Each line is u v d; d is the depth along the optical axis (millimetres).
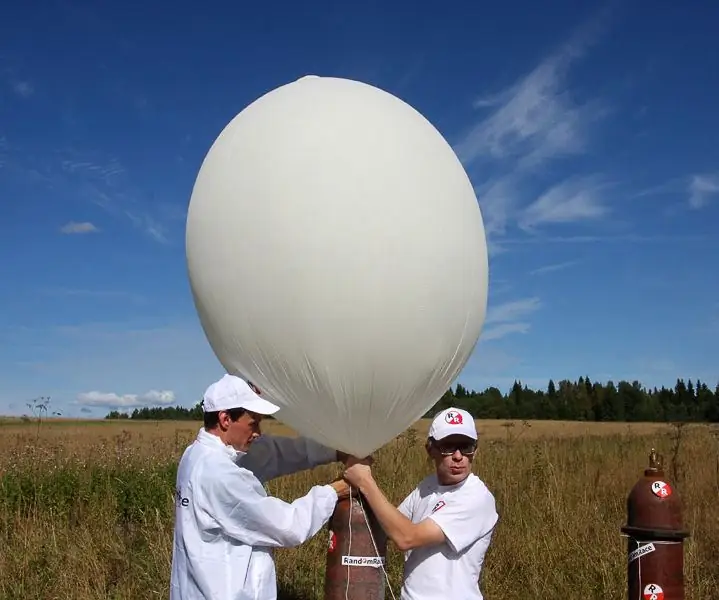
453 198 2631
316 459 3117
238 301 2557
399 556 4883
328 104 2654
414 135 2660
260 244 2465
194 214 2795
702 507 6266
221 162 2727
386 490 5922
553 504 5395
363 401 2574
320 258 2387
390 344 2455
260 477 3135
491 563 4762
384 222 2410
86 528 5547
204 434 2770
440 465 2693
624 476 7219
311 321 2430
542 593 4348
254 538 2617
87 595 4367
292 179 2465
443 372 2699
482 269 2760
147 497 6477
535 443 9609
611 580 4293
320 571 4676
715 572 4738
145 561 4859
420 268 2443
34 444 8500
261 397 2770
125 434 9320
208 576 2596
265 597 2676
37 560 4840
